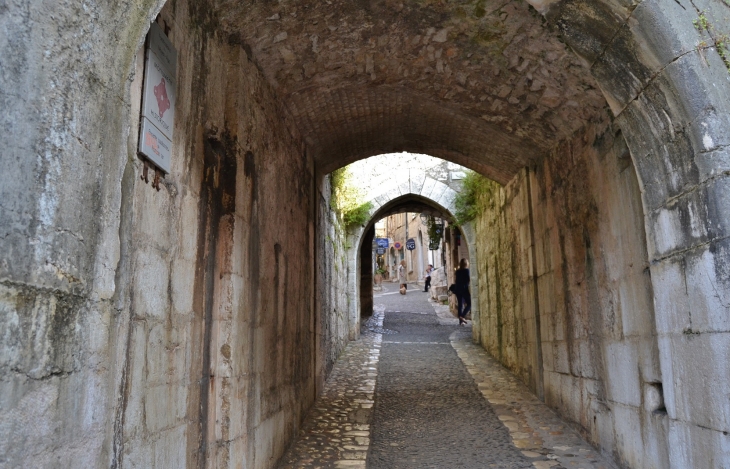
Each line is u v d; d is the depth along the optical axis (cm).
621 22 281
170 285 263
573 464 449
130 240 210
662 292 310
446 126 645
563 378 577
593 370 481
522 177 720
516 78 468
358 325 1283
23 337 133
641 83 293
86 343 162
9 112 132
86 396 163
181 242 278
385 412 640
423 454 490
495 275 973
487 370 880
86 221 162
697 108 261
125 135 185
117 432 192
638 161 325
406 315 1789
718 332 257
